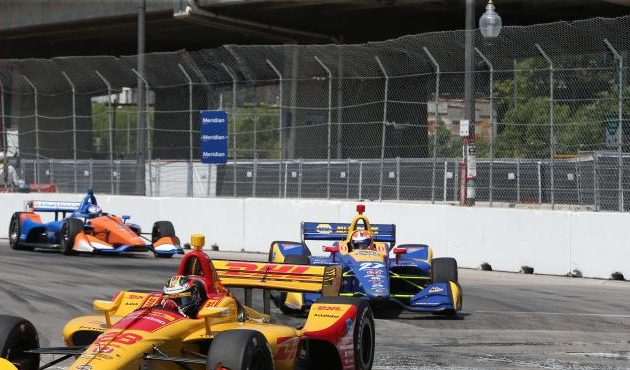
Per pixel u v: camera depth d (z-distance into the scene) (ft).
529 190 124.88
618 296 85.61
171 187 169.07
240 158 168.25
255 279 51.29
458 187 126.52
